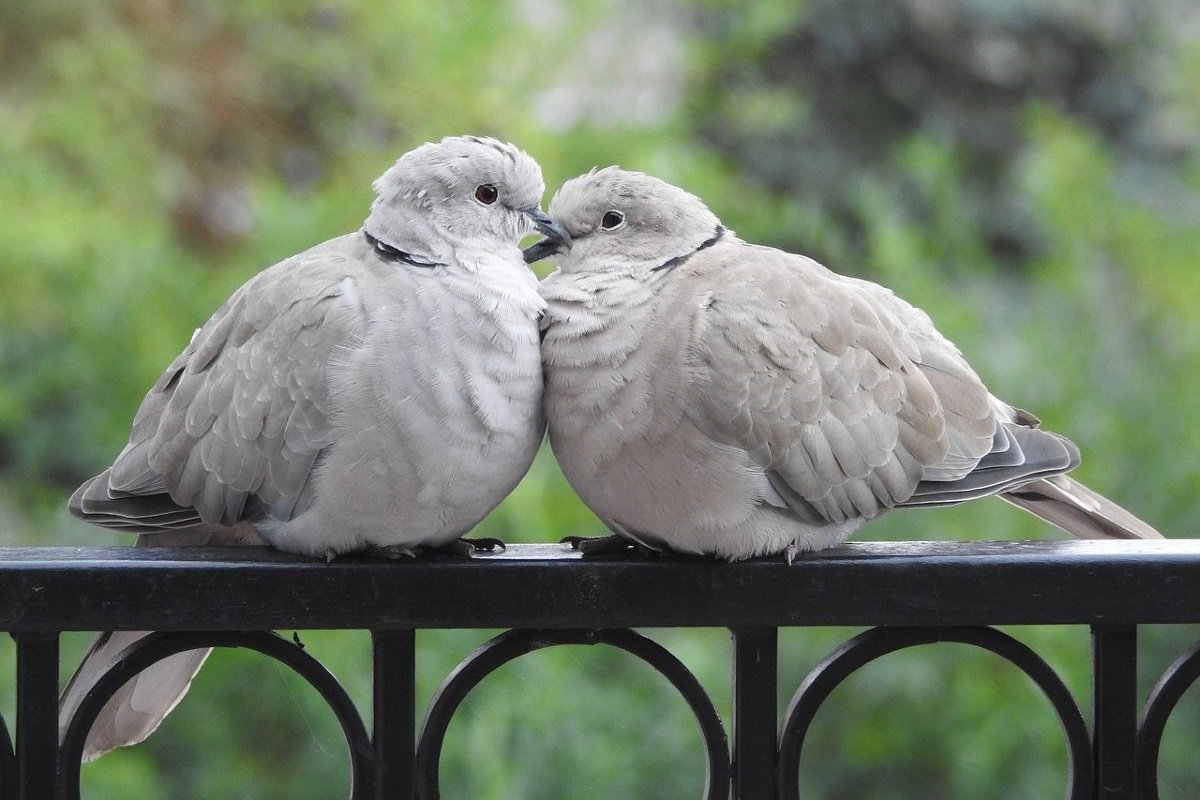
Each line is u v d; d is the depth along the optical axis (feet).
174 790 36.63
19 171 37.68
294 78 41.29
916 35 63.36
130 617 14.85
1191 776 37.24
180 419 18.98
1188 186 45.03
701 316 18.84
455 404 17.90
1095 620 15.56
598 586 15.51
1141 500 38.70
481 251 19.65
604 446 18.75
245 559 15.37
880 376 19.67
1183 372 39.50
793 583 15.60
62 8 39.47
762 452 18.69
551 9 43.52
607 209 20.99
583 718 35.91
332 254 19.31
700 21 46.96
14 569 14.67
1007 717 37.11
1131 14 63.36
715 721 15.69
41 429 39.32
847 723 40.40
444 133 38.60
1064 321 40.78
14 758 14.96
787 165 58.65
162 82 40.16
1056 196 41.75
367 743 15.40
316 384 17.81
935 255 45.09
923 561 15.60
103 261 37.68
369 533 18.40
